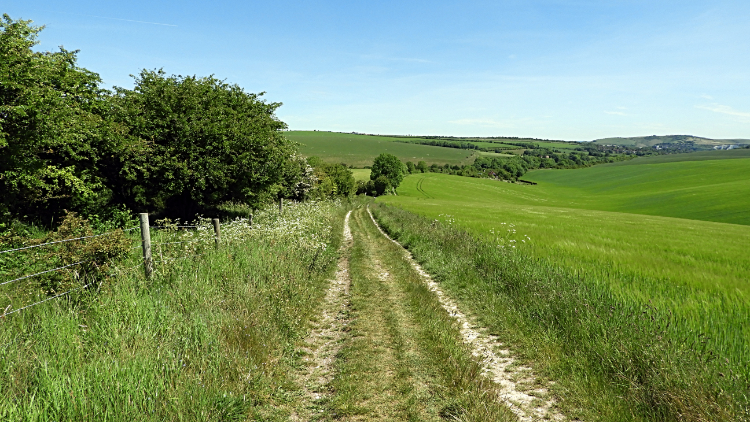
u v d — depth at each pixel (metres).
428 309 7.66
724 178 96.44
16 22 12.41
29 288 5.39
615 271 9.73
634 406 4.29
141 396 3.80
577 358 5.36
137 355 4.37
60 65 14.41
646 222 35.62
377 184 94.12
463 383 4.82
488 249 11.91
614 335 5.39
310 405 4.50
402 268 11.62
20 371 3.86
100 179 16.53
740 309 6.61
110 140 15.52
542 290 7.56
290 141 28.75
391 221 23.97
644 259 11.45
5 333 4.29
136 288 6.26
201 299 6.44
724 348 5.01
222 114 20.31
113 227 11.92
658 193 86.12
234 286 7.29
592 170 148.50
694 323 5.82
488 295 8.37
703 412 3.90
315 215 19.72
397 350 5.88
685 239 19.17
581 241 16.06
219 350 5.00
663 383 4.31
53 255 5.80
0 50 11.20
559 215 41.03
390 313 7.63
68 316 4.86
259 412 4.22
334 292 9.32
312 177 41.00
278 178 24.22
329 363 5.61
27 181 12.63
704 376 4.31
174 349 4.84
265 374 4.92
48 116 11.69
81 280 5.79
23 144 11.89
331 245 15.08
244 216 24.77
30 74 11.53
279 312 6.71
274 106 26.50
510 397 4.70
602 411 4.27
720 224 39.41
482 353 5.90
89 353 4.39
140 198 18.73
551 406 4.50
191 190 18.69
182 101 18.77
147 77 20.56
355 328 6.86
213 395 4.08
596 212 54.12
